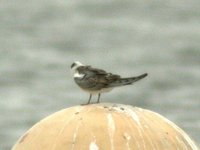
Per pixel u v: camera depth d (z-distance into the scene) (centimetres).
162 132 872
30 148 871
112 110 895
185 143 878
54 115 902
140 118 884
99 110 893
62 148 850
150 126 873
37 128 890
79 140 850
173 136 875
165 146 858
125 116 880
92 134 852
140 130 863
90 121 867
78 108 906
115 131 855
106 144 844
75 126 866
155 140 857
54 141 860
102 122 866
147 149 847
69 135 858
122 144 845
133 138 852
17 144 901
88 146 845
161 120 897
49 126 880
